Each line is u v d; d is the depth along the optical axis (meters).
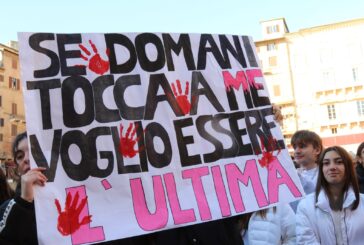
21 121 43.94
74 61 2.80
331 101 44.97
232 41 3.29
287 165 3.15
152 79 2.94
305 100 46.03
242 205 2.90
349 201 3.34
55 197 2.54
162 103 2.93
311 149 4.47
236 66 3.24
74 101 2.74
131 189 2.71
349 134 43.66
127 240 2.79
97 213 2.60
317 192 3.50
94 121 2.75
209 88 3.09
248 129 3.12
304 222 3.49
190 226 2.88
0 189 3.55
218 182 2.91
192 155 2.90
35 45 2.75
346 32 45.25
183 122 2.95
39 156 2.59
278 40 47.66
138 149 2.79
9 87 43.31
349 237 3.29
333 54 45.50
